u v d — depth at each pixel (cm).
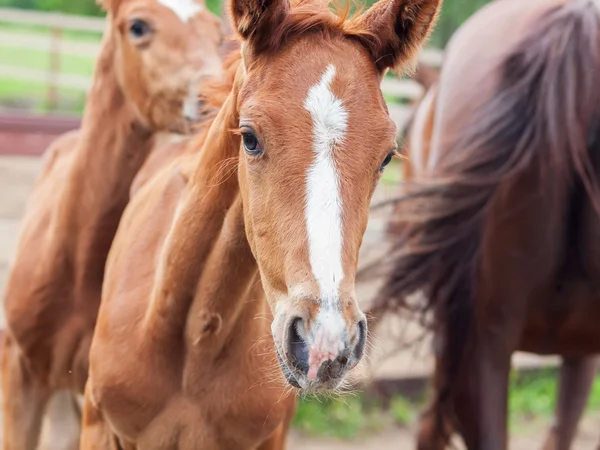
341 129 207
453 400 333
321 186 204
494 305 324
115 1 375
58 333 357
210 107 285
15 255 379
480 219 327
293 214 205
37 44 1323
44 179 415
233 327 264
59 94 1366
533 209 318
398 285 345
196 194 257
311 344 198
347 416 511
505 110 330
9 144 919
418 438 358
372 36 225
